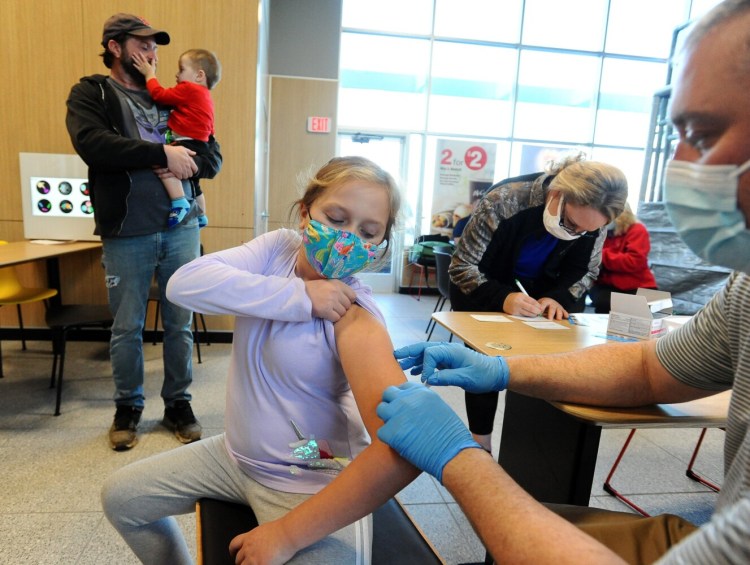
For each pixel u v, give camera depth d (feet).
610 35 19.81
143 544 2.89
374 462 1.83
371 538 2.28
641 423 2.64
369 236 2.46
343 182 2.37
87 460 5.75
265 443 2.46
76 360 9.30
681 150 1.35
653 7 19.54
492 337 4.17
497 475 1.54
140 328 6.22
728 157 1.21
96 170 5.77
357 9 18.63
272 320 2.45
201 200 7.19
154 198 5.92
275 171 17.56
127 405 6.22
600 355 2.87
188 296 2.47
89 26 9.59
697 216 1.34
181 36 9.88
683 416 2.68
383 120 19.83
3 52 9.49
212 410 7.39
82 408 7.18
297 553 2.06
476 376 2.62
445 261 11.74
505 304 5.37
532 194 5.37
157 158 5.68
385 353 2.14
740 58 1.13
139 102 6.31
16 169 9.82
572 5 19.39
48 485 5.20
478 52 19.62
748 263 1.37
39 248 8.25
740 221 1.28
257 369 2.49
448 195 20.02
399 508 2.74
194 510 2.83
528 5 19.21
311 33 17.08
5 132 9.71
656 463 6.72
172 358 6.45
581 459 3.67
